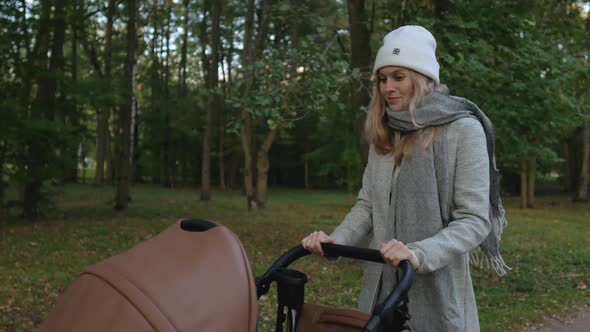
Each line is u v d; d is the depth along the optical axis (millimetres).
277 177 45781
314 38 8023
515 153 8164
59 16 14477
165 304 1307
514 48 7859
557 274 8828
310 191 38344
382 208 2053
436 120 1936
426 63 1975
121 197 19281
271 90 7289
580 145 34875
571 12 10078
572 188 37438
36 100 14852
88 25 16953
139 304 1280
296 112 7648
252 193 20672
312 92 7289
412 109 1949
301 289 1887
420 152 1940
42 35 14602
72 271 8648
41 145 14055
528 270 9031
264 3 16578
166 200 25281
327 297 7000
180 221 1638
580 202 29344
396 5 9070
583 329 5707
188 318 1315
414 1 8695
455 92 7453
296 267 8922
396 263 1733
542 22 8828
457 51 7391
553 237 13922
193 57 37812
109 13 19266
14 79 14258
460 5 7793
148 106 38719
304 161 40031
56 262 9367
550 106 7637
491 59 7688
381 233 2043
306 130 38031
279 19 9938
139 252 1441
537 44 7754
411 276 1675
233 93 7648
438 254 1755
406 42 1979
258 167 21312
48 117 14766
